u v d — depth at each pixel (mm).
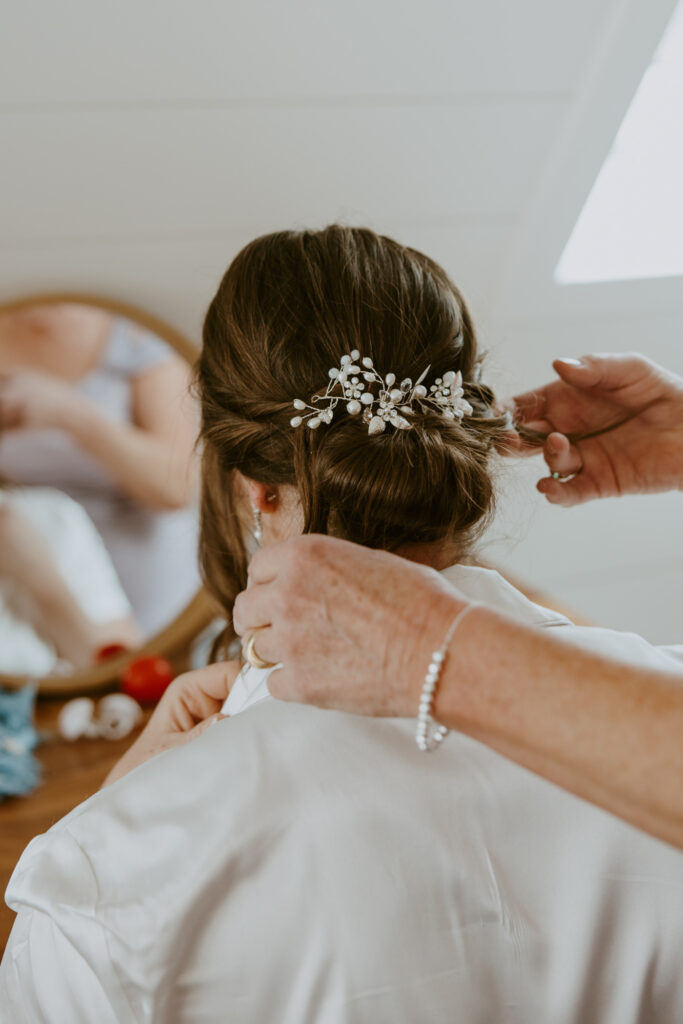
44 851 580
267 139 1230
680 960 570
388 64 1182
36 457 1306
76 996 556
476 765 558
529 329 1556
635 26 1179
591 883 555
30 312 1283
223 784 554
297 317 625
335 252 638
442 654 464
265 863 536
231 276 658
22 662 1311
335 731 563
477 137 1291
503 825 551
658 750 416
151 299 1359
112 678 1334
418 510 612
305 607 510
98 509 1330
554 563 1751
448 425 633
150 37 1092
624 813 434
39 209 1228
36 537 1312
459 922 539
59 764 1202
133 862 552
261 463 665
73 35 1070
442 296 649
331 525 630
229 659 915
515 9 1154
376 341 623
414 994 534
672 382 892
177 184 1250
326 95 1198
